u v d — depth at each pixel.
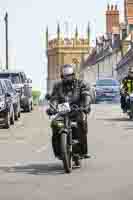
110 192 17.92
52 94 22.64
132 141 33.19
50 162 25.03
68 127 21.84
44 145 32.12
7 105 43.97
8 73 65.00
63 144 21.42
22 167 23.69
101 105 80.75
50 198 17.09
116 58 138.75
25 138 36.25
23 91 64.31
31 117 56.81
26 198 17.17
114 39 146.50
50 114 22.50
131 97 50.50
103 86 89.38
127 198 16.95
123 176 20.88
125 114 58.50
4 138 36.41
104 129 41.31
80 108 22.20
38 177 21.02
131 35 130.25
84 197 17.19
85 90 22.44
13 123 47.62
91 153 27.75
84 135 22.44
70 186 19.03
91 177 20.77
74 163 23.72
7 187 19.05
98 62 158.38
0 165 24.42
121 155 26.95
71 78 22.45
